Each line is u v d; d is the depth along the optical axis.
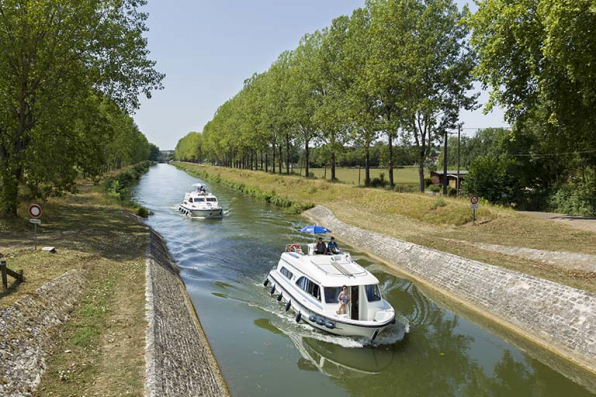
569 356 11.55
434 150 39.19
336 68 43.31
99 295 12.66
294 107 53.16
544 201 32.91
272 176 64.38
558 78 21.75
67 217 25.95
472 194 34.34
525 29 21.56
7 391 6.93
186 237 27.69
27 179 22.80
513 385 10.54
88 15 21.44
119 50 23.62
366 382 10.73
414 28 34.22
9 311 9.16
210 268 20.58
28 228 20.17
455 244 21.25
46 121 21.22
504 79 23.86
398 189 39.66
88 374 8.21
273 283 17.41
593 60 18.45
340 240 27.73
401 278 19.45
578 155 33.97
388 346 12.67
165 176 109.81
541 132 33.59
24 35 19.91
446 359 11.91
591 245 18.22
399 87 36.66
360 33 41.19
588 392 10.17
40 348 8.68
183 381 8.88
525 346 12.59
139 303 12.29
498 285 15.30
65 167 22.36
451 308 15.70
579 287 13.12
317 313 13.37
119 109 25.67
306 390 10.23
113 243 20.03
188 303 15.37
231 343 12.64
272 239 27.16
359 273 14.32
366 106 39.94
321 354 12.16
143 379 8.11
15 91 21.38
